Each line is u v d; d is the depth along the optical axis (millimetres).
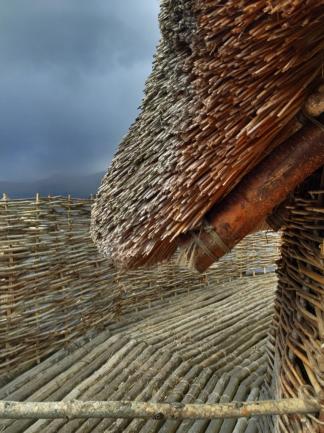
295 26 917
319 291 1363
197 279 5824
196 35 1109
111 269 4461
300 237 1562
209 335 4184
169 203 1211
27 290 3496
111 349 3820
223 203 1223
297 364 1568
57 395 3082
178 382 3277
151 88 1647
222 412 1306
